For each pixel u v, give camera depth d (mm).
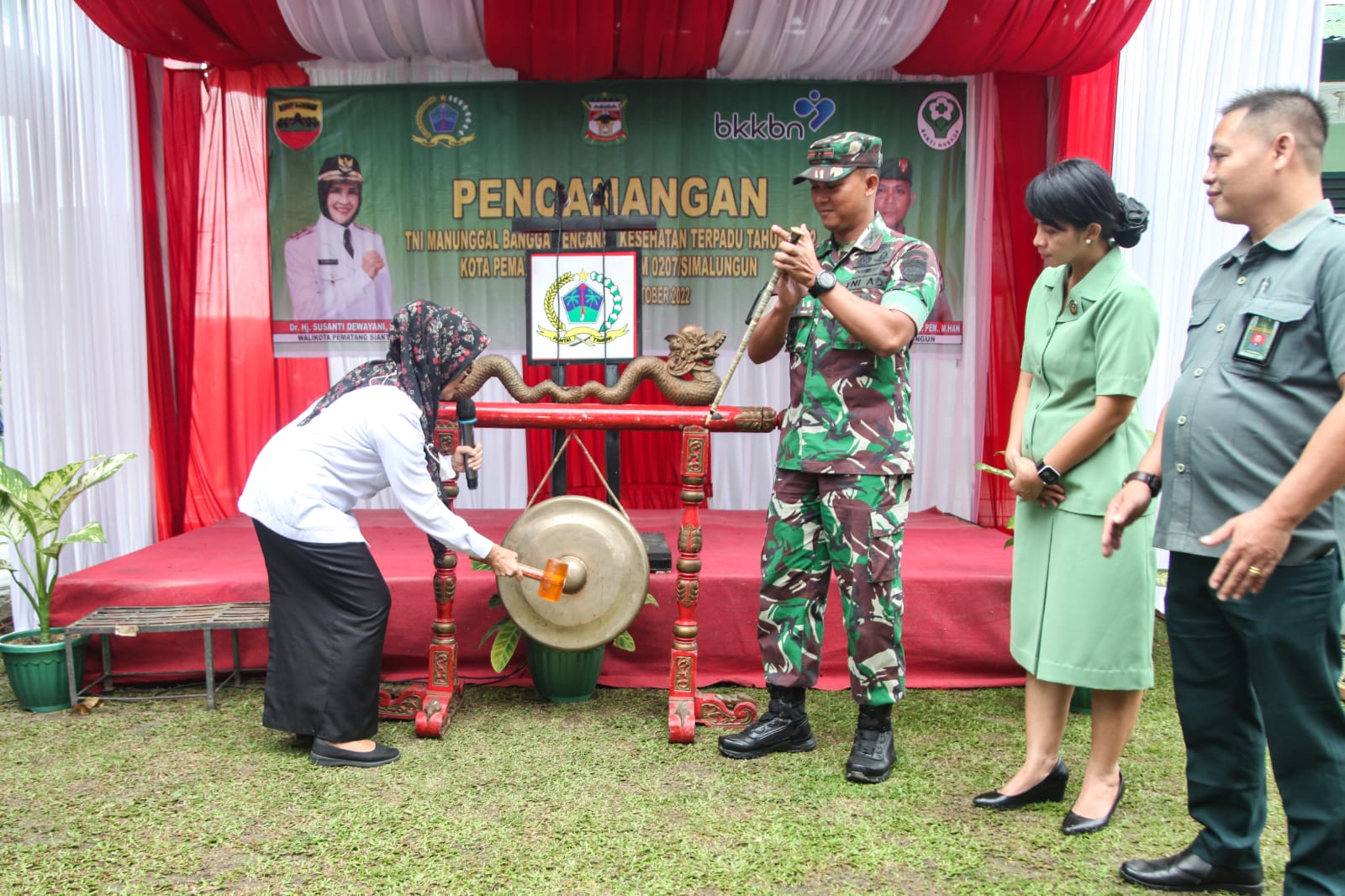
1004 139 4555
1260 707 1692
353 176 4539
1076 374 2127
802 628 2637
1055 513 2168
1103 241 2090
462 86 4520
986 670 3246
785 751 2660
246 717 2896
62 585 3119
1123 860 2061
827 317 2498
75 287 4059
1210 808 1897
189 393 4504
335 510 2502
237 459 4566
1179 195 4035
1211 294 1803
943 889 1936
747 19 4137
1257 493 1674
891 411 2475
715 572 3236
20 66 3924
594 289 3145
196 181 4453
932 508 4770
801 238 2312
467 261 4613
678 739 2695
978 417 4707
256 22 4098
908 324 2330
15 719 2879
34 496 3045
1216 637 1813
